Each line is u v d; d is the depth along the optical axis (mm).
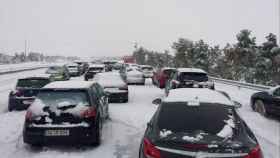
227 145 3834
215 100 5031
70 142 6430
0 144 7027
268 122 9539
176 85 12445
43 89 6773
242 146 3828
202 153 3785
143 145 4230
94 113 6688
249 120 9805
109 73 14570
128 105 12648
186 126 4387
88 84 7508
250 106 12125
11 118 9766
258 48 26078
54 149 6688
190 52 34375
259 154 3908
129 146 6852
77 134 6367
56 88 6781
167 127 4379
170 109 4789
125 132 8094
